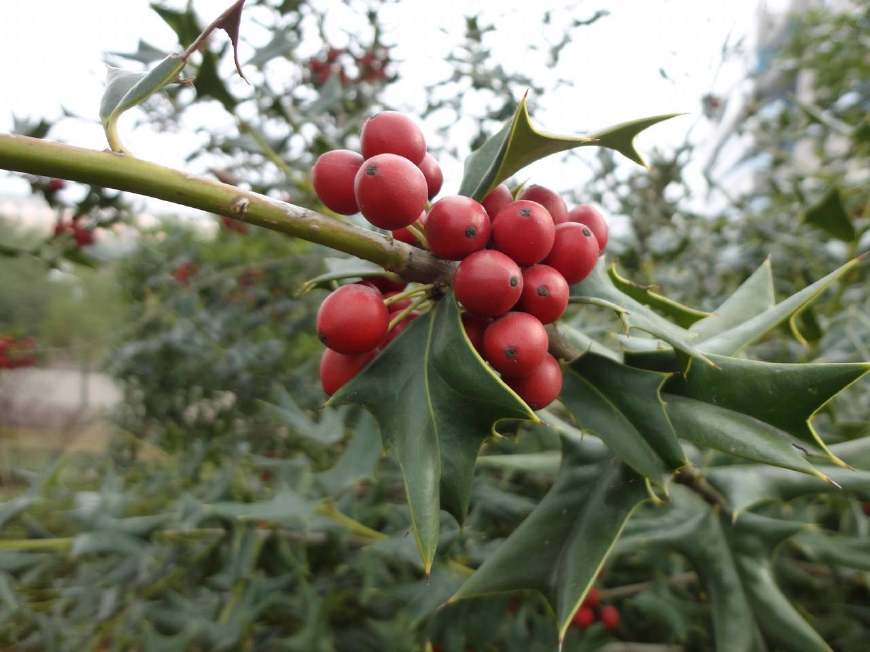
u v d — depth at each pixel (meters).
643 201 0.33
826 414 0.22
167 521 0.19
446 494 0.09
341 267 0.11
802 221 0.19
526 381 0.09
